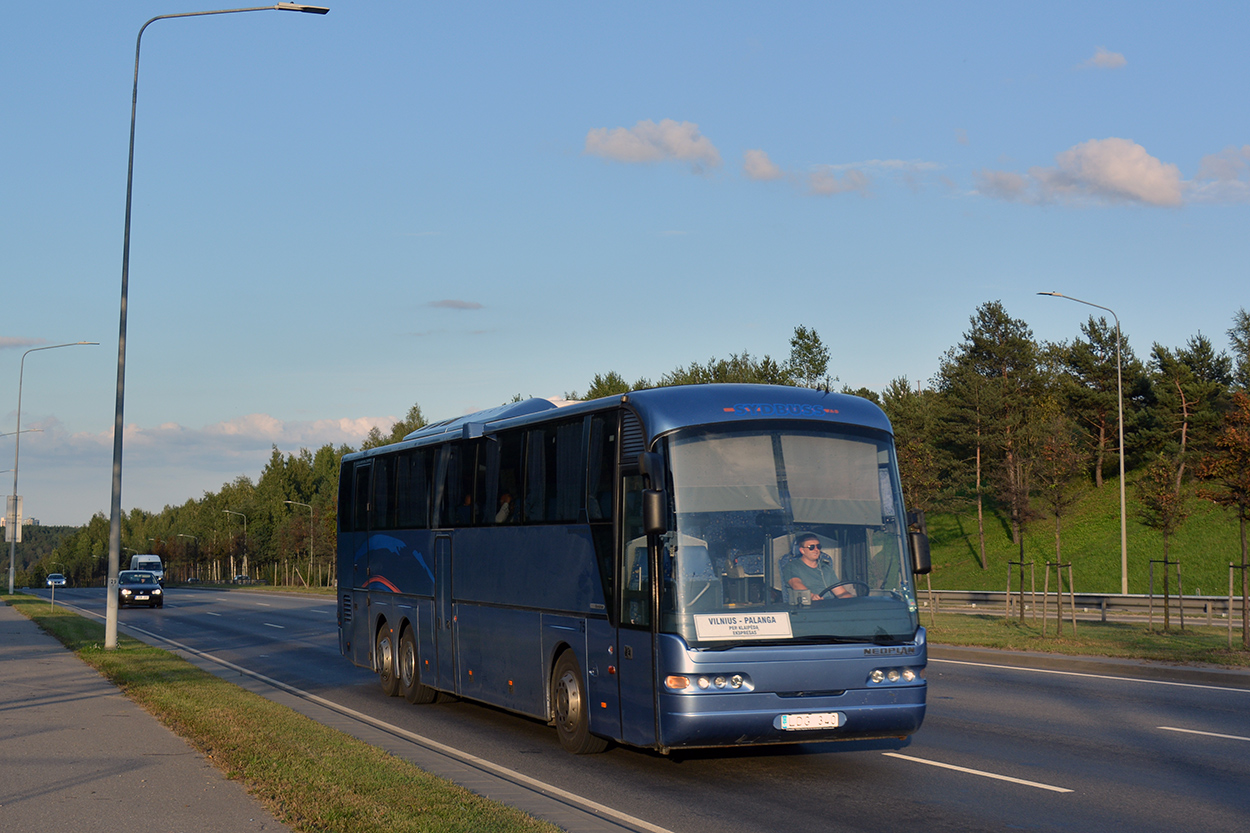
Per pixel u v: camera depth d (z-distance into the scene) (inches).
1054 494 1951.3
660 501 374.6
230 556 5625.0
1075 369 2650.1
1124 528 1584.6
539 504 488.4
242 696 599.2
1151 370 2566.4
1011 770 411.5
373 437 4456.2
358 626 751.7
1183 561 1972.2
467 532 568.1
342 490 808.9
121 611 1825.8
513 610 509.4
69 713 541.6
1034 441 2383.1
